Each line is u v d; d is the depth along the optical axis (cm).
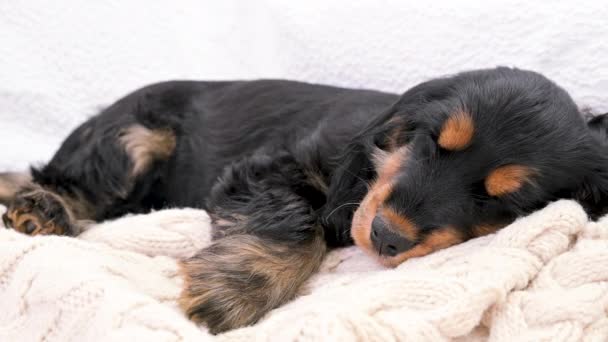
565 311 46
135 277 53
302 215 57
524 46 72
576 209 51
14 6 86
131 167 71
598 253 48
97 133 71
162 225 57
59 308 48
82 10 87
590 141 55
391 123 59
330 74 82
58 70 86
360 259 56
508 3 73
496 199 53
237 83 73
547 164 53
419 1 78
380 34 79
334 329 44
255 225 56
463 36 75
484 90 55
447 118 54
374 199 54
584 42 69
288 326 45
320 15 83
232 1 90
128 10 89
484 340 48
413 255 52
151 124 72
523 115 54
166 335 44
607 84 67
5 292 51
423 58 76
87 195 70
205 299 52
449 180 53
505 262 49
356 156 59
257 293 53
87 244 55
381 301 47
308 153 61
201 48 88
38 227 63
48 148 82
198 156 70
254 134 68
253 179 60
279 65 85
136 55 87
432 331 46
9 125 84
